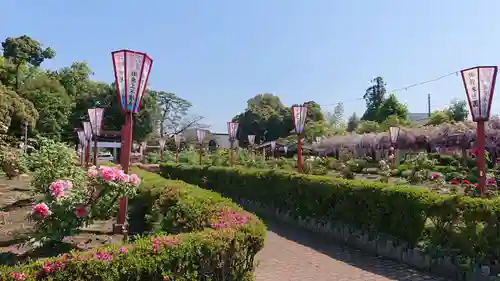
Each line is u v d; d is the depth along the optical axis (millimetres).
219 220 3871
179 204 5043
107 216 4340
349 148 35469
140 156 33844
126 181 4066
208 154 24891
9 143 10953
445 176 14000
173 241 2980
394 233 5781
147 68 5340
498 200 4664
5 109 21406
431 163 13656
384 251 5902
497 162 13867
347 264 5492
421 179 10773
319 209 7574
